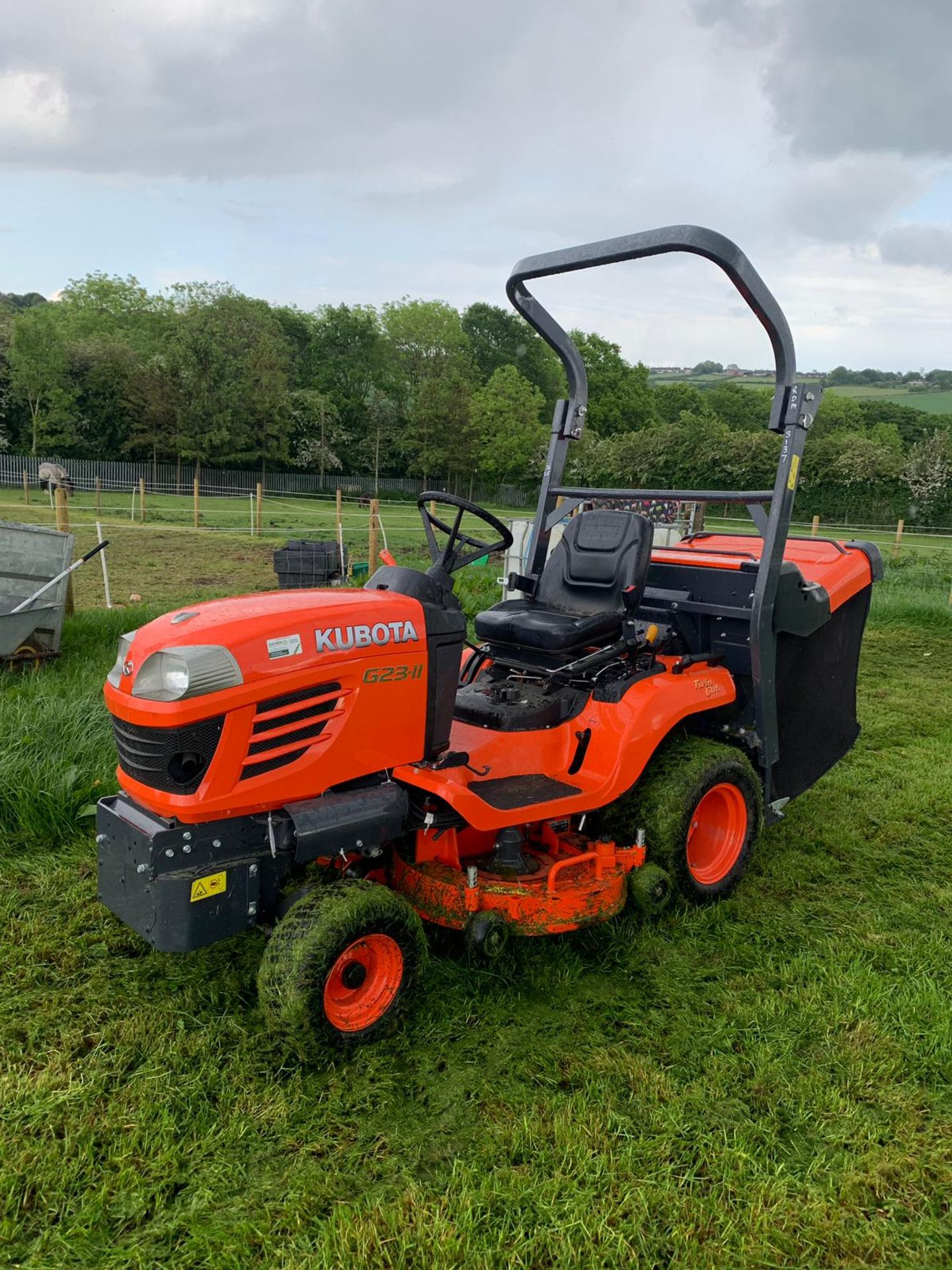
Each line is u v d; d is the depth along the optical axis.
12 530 6.11
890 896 3.69
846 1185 2.15
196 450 41.31
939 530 30.70
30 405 40.09
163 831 2.42
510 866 3.12
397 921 2.62
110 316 58.00
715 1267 1.94
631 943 3.28
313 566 11.23
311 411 47.59
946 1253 2.00
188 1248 1.96
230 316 46.34
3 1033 2.66
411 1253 1.95
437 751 2.97
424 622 2.87
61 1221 2.03
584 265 3.43
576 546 3.83
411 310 56.62
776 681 3.81
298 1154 2.24
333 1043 2.50
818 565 4.11
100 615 7.64
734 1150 2.25
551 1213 2.05
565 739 3.39
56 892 3.52
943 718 6.32
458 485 51.88
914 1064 2.61
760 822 3.75
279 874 2.68
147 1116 2.32
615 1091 2.48
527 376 63.06
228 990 2.92
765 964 3.14
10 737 4.42
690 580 3.94
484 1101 2.44
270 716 2.50
